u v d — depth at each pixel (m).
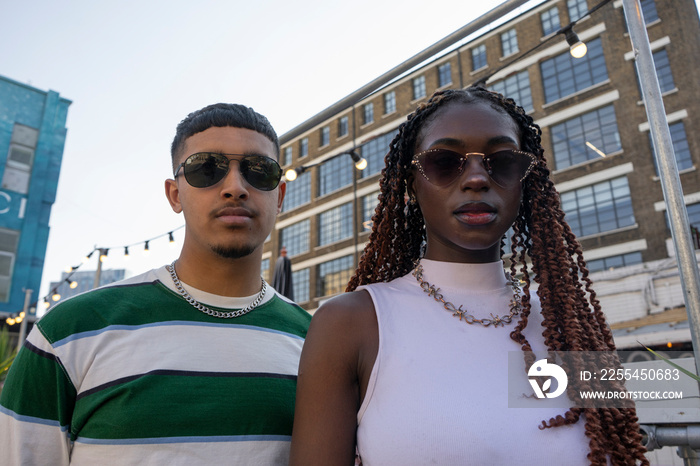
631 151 14.82
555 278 1.18
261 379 1.45
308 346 1.10
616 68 15.61
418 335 1.07
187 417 1.31
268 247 26.12
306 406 1.04
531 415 0.98
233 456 1.32
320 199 23.89
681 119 14.31
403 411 0.97
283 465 1.40
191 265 1.58
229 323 1.54
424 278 1.22
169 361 1.38
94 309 1.44
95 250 13.31
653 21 15.36
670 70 14.84
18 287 21.34
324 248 22.94
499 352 1.06
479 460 0.92
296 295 23.66
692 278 3.02
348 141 23.38
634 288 13.66
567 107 16.45
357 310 1.12
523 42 17.88
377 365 1.03
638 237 14.12
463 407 0.96
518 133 1.25
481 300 1.16
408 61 4.58
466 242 1.12
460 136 1.14
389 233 1.40
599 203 15.31
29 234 22.03
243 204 1.53
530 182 1.30
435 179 1.15
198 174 1.54
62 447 1.32
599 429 0.97
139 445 1.27
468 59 19.23
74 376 1.34
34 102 23.59
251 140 1.61
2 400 1.34
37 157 22.94
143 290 1.54
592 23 16.36
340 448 0.99
